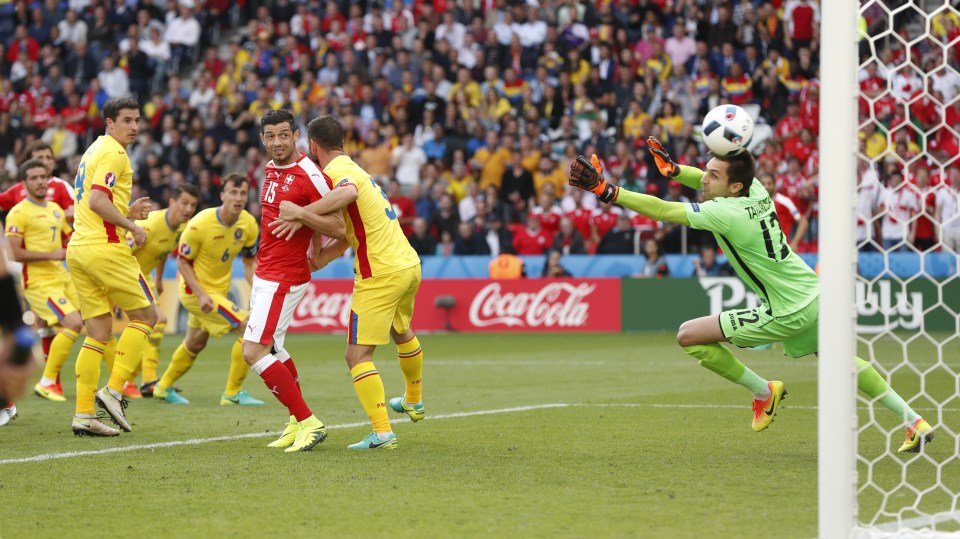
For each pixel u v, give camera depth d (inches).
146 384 1407.5
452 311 2620.6
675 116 2797.7
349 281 2640.3
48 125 3302.2
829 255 613.0
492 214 2736.2
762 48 2938.0
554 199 2721.5
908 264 2297.0
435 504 700.0
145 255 1362.0
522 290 2576.3
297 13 3462.1
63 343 1370.6
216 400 1379.2
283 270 948.0
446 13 3270.2
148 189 3002.0
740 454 893.8
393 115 3073.3
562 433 1023.0
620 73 2967.5
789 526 631.2
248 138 3134.8
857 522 609.6
